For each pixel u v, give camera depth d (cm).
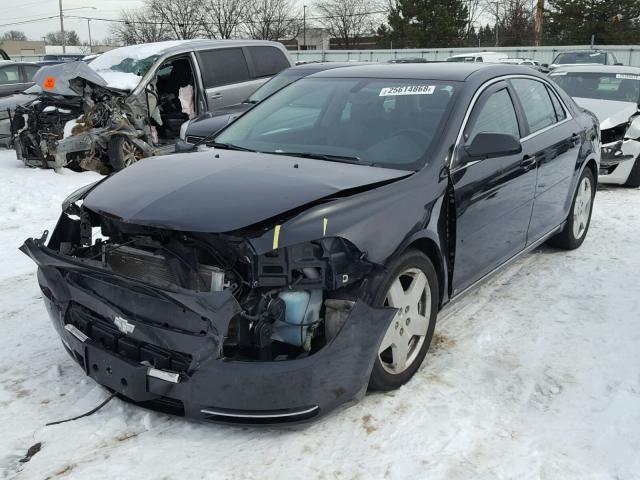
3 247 606
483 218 379
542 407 315
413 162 344
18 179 927
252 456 274
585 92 938
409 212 312
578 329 404
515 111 435
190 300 253
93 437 287
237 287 277
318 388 271
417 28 5525
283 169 329
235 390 263
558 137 482
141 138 959
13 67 1400
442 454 276
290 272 268
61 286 311
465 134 368
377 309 287
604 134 828
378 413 305
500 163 394
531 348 378
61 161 937
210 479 260
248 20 5975
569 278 496
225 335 261
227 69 997
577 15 4794
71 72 888
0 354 369
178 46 969
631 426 298
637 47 3362
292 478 261
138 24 6284
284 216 274
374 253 287
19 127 1038
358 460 272
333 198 291
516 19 5644
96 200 315
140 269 299
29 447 281
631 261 536
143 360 281
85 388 330
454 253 353
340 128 387
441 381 337
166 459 272
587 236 614
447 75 410
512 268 521
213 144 411
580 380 341
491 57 2464
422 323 334
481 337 391
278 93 457
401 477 262
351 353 278
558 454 278
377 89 411
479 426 297
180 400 273
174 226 272
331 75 454
